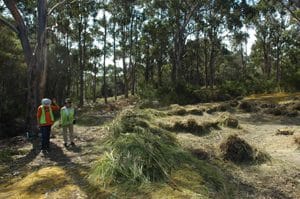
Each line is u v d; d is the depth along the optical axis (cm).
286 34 5597
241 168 903
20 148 1337
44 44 1666
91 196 729
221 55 6669
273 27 5609
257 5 3544
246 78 5009
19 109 3403
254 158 950
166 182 751
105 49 5038
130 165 789
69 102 1273
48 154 1149
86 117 2056
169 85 3142
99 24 4972
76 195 741
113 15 4872
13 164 1080
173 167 810
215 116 1822
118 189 736
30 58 1647
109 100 5438
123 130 1080
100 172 809
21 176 944
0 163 1102
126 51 5575
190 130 1346
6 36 3306
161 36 4831
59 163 1019
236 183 812
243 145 970
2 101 3325
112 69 7344
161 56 5500
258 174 870
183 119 1521
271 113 2073
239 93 3481
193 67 6856
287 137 1360
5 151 1244
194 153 957
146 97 3100
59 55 4447
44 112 1208
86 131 1590
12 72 3406
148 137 891
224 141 987
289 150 1152
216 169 863
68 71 4816
